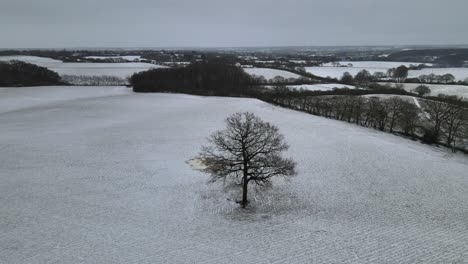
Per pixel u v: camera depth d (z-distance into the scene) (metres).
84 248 31.73
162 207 41.03
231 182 47.50
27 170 51.69
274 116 90.56
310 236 34.31
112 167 53.44
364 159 58.09
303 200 43.28
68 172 51.22
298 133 73.81
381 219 38.38
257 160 41.72
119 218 38.00
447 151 69.94
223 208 40.97
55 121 83.94
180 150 61.44
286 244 32.75
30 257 30.19
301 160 57.09
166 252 31.22
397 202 42.75
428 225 37.00
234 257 30.50
